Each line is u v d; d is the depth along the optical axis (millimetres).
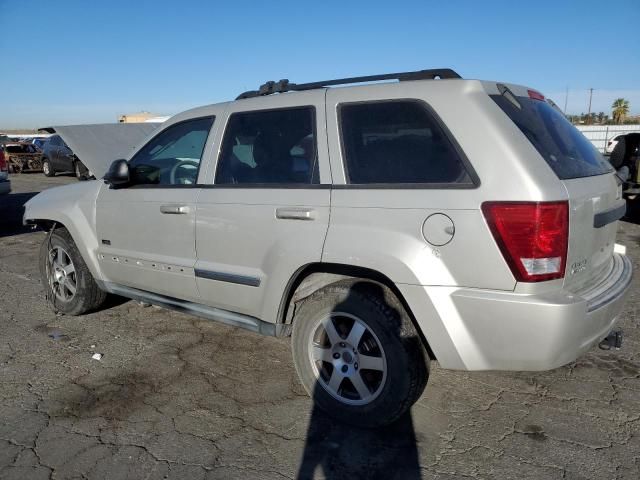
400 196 2812
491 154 2627
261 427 3156
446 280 2684
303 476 2707
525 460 2814
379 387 2988
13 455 2877
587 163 3098
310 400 3475
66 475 2707
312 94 3305
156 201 3930
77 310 4895
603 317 2768
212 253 3625
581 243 2752
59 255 4969
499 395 3504
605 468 2740
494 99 2795
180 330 4730
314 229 3070
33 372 3896
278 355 4188
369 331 2973
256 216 3330
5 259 7684
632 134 10047
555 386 3619
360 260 2879
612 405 3365
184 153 3941
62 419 3246
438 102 2820
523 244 2516
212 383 3715
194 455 2879
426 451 2904
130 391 3604
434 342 2754
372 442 2996
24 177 23203
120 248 4297
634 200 10852
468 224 2615
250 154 3508
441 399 3459
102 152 6230
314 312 3162
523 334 2545
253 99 3605
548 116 3168
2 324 4887
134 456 2869
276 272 3244
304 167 3232
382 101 3008
